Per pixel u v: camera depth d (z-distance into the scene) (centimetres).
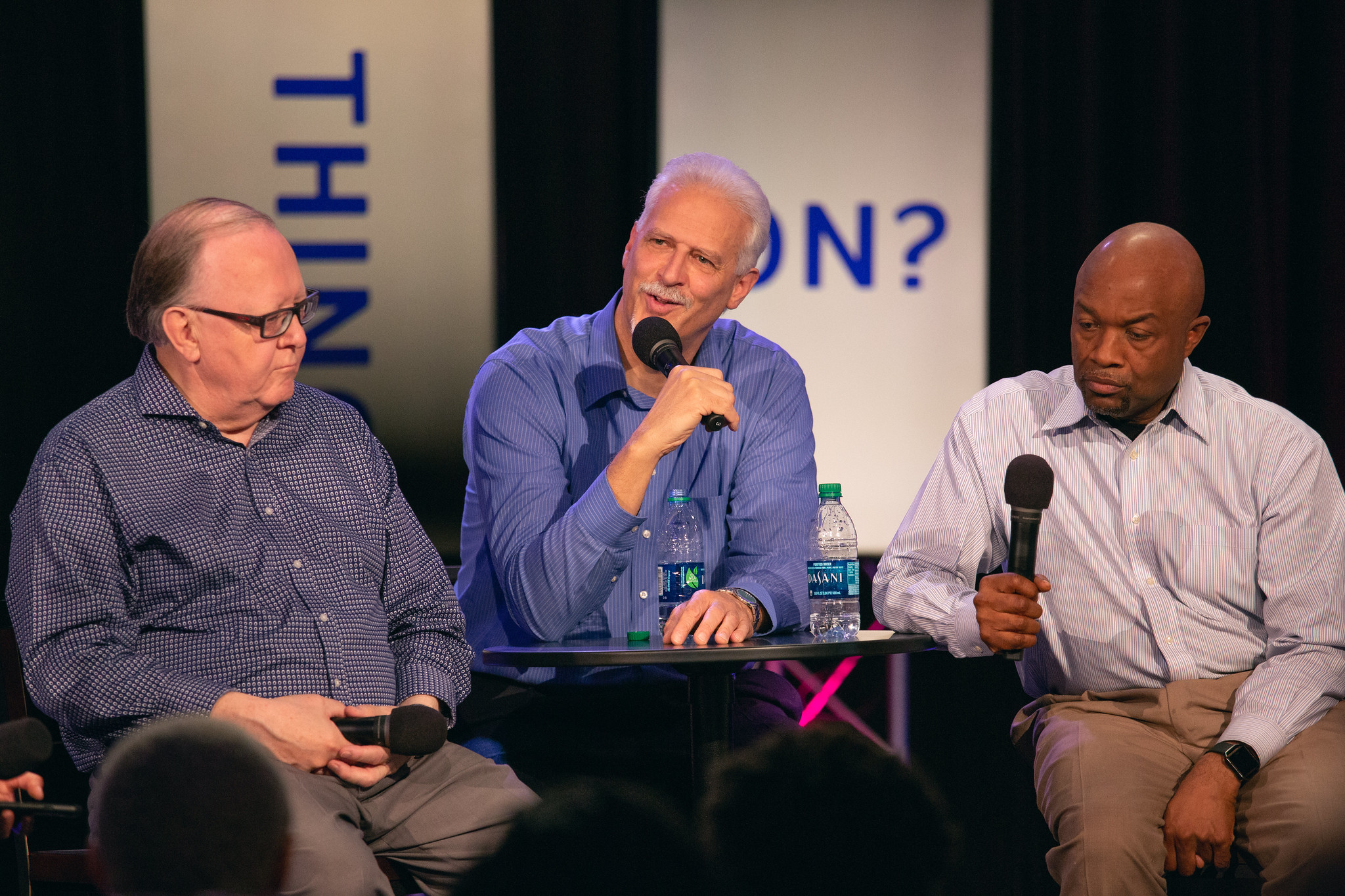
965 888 733
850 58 786
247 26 743
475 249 764
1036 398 500
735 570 507
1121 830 421
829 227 790
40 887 440
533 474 489
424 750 365
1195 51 818
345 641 404
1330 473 463
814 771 141
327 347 759
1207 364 824
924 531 499
